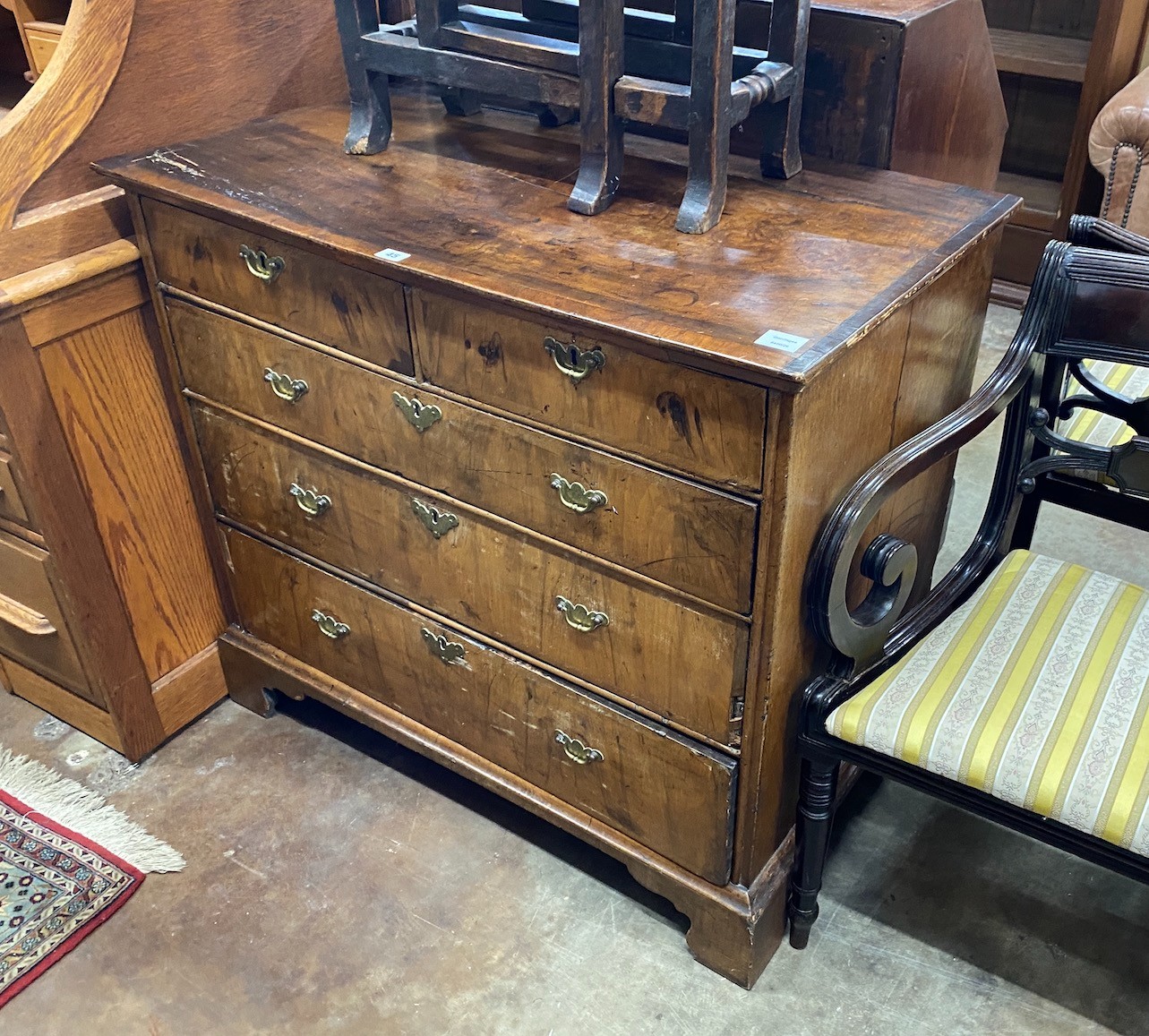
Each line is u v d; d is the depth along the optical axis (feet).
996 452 8.58
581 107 4.42
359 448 4.95
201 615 6.42
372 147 5.16
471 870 5.65
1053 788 3.91
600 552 4.37
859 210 4.53
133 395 5.58
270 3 5.45
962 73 5.36
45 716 6.64
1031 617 4.60
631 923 5.38
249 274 4.81
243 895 5.55
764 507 3.78
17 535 5.63
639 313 3.76
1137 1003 4.94
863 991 5.03
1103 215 8.43
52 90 4.89
